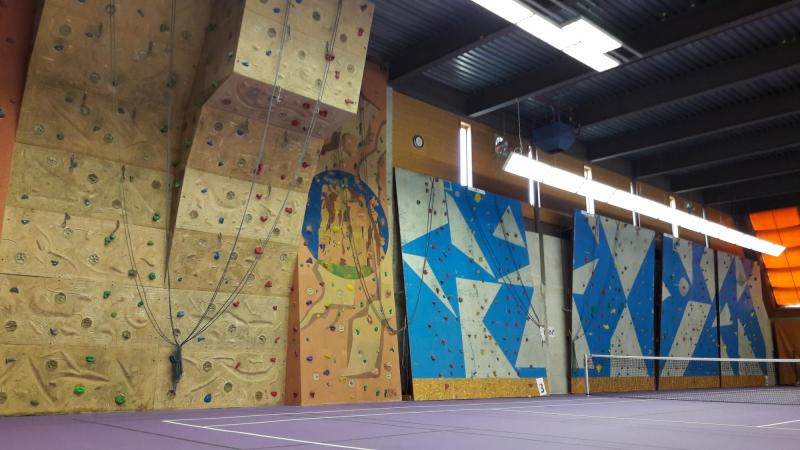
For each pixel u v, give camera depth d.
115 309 8.27
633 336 16.75
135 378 8.31
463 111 14.07
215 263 9.18
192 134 8.81
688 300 19.11
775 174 18.22
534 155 15.67
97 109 8.34
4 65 7.77
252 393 9.41
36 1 8.09
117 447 4.59
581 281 15.61
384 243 11.62
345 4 9.26
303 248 10.27
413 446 4.72
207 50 8.84
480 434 5.60
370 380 10.66
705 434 5.79
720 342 20.08
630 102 13.95
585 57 10.50
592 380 15.36
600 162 17.81
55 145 8.00
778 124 15.90
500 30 10.70
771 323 22.98
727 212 23.06
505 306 13.69
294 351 9.81
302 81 8.86
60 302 7.84
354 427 6.13
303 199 10.04
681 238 20.61
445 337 12.20
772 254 21.28
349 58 9.36
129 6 8.23
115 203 8.42
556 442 5.05
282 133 9.38
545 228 15.92
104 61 8.25
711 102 14.53
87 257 8.12
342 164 11.28
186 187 8.84
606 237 16.64
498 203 14.28
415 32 11.59
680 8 10.72
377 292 11.23
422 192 12.73
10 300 7.48
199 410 8.48
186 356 8.82
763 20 11.09
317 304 10.20
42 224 7.82
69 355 7.83
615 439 5.30
